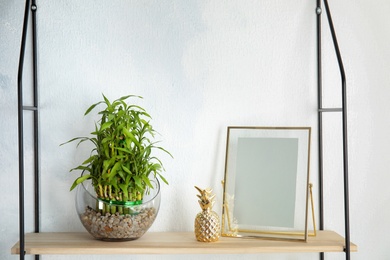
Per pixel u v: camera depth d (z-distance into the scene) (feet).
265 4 4.99
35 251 4.12
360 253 5.08
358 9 5.06
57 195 4.82
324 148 5.05
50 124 4.81
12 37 4.77
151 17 4.88
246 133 4.87
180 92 4.92
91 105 4.84
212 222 4.41
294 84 5.02
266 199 4.69
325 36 5.04
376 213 5.09
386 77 5.08
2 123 4.76
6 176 4.77
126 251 4.16
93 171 4.39
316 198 5.04
